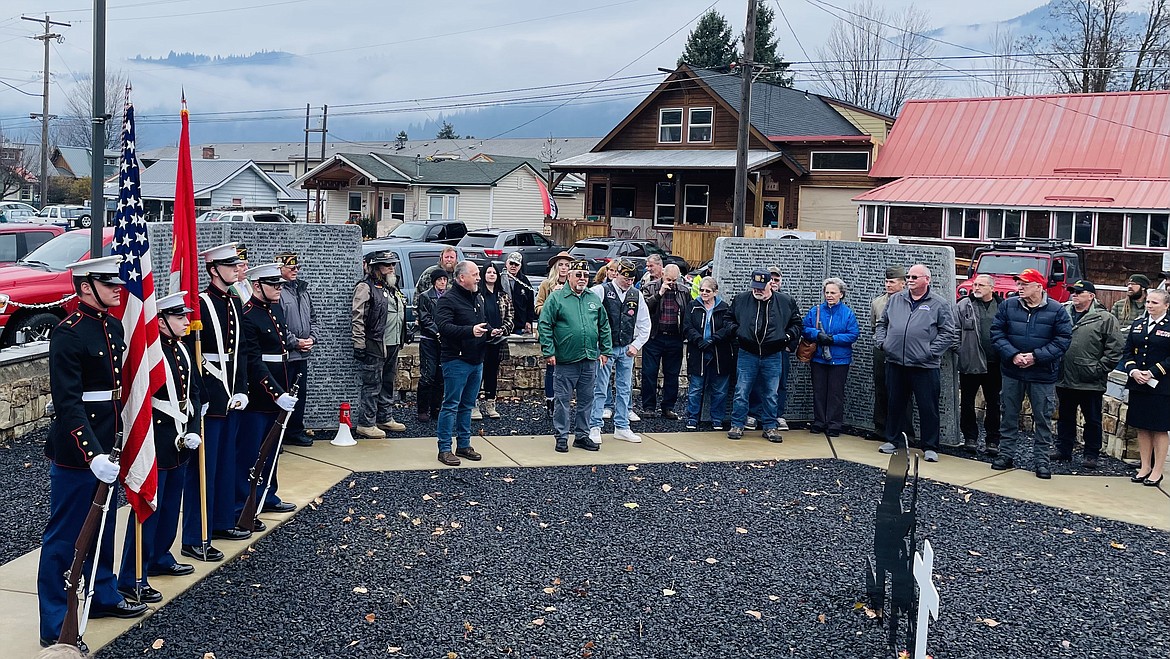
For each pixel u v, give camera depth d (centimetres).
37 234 1644
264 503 767
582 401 1026
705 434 1134
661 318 1204
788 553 728
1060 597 659
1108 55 5212
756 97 3862
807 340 1133
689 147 3834
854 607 629
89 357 529
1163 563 731
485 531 754
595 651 557
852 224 3494
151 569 626
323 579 646
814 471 977
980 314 1057
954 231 3075
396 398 1254
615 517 802
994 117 3409
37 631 548
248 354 719
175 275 668
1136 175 2997
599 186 4056
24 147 9538
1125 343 999
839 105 4138
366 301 1021
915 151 3422
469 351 929
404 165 4734
